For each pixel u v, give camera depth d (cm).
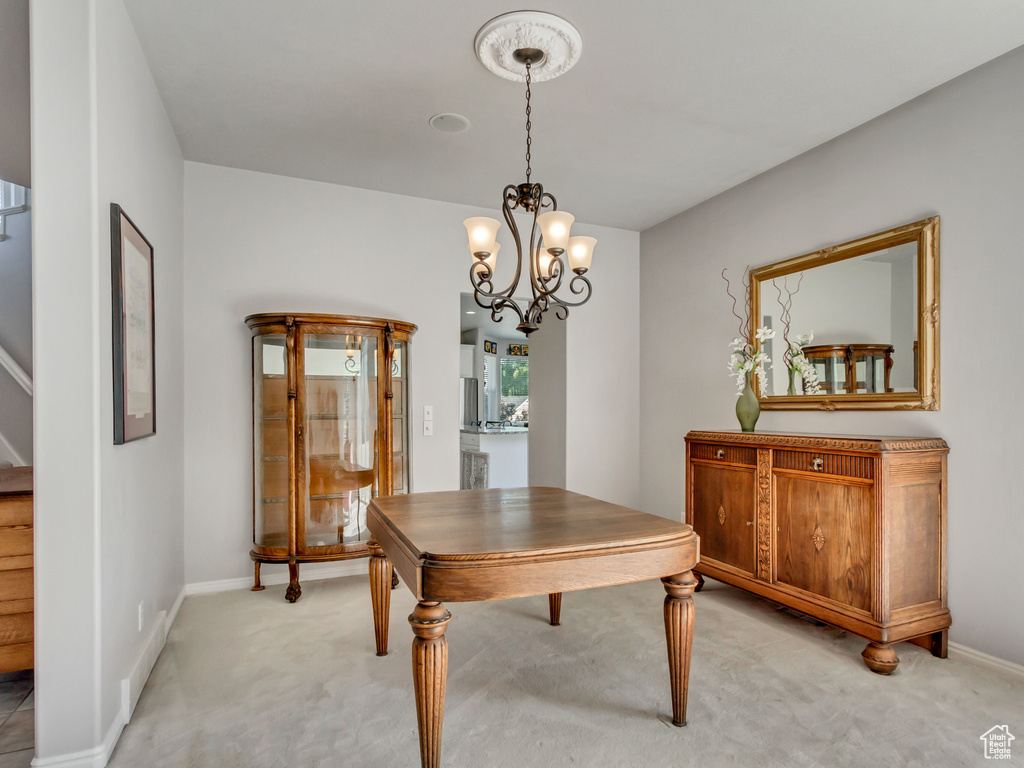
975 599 250
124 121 209
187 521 342
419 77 257
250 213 359
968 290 256
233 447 353
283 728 196
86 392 172
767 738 191
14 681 229
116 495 193
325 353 332
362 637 274
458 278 417
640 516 213
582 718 203
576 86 264
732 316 390
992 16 216
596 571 173
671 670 198
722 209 398
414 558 164
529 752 183
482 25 222
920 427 274
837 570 258
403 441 354
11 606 204
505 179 374
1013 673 235
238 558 354
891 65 249
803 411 335
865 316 299
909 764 177
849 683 229
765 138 318
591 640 271
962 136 258
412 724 199
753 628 286
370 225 390
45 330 169
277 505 331
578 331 461
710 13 214
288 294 367
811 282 331
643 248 480
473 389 880
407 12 214
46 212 169
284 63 247
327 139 319
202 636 275
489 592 160
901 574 245
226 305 353
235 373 354
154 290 256
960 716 205
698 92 270
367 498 337
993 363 246
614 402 473
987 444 248
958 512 257
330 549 329
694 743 188
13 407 352
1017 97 239
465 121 298
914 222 274
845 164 313
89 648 172
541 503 241
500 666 244
